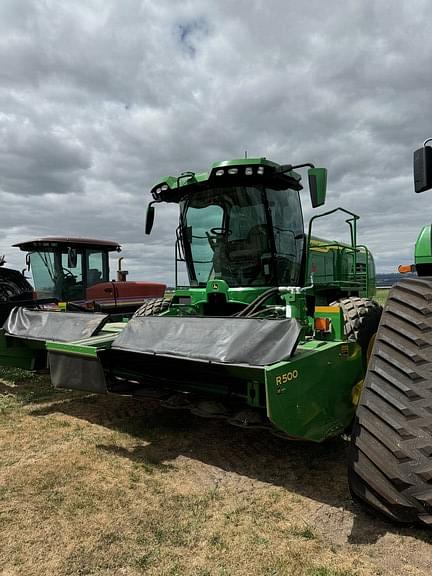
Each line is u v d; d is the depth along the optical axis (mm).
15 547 2107
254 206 4582
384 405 2199
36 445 3398
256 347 2613
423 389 2119
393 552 2066
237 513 2438
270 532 2254
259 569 1970
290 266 4883
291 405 2477
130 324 3396
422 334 2244
